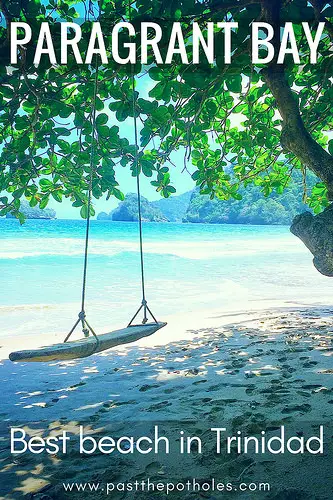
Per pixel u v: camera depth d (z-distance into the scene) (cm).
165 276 2116
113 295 1608
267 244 4484
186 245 4225
